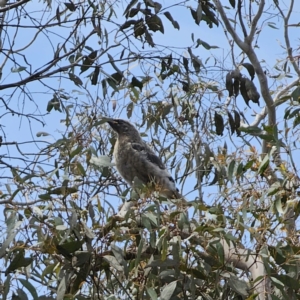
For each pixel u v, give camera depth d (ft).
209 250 33.88
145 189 33.88
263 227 33.81
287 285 33.24
